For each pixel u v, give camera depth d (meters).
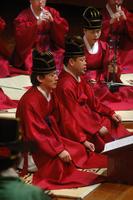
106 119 14.93
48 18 21.92
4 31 28.48
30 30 21.48
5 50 22.16
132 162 12.48
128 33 23.56
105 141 14.47
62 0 28.31
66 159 12.64
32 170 13.10
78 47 14.02
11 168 7.04
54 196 11.39
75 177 12.66
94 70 18.17
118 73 18.98
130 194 12.13
